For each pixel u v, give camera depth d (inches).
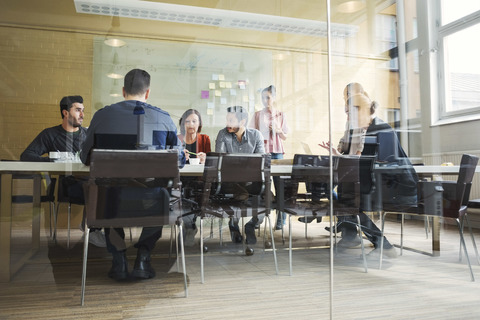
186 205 55.0
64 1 106.8
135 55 124.8
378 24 76.4
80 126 60.7
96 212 52.2
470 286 67.1
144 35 129.0
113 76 123.3
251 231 56.7
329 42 76.4
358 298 60.2
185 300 52.2
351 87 72.2
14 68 80.6
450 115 74.4
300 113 67.6
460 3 78.4
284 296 56.1
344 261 60.4
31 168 53.0
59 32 106.0
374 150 67.2
